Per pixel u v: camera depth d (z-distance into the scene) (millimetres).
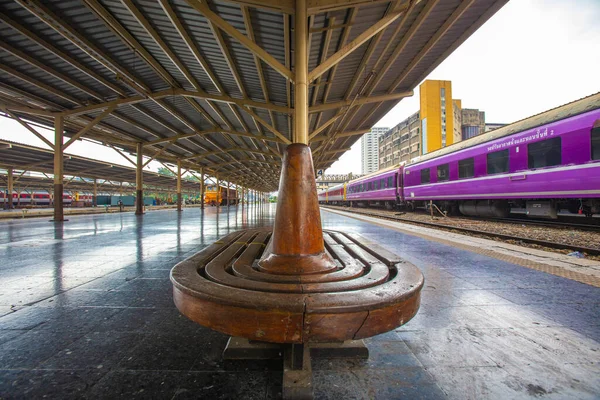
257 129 16000
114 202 34000
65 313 2297
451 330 2039
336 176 85312
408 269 1615
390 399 1302
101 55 7668
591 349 1777
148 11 6184
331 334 1102
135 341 1850
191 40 7145
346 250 2311
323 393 1345
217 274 1463
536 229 8508
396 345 1831
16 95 9945
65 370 1511
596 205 8047
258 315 1108
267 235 2984
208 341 1859
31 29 6852
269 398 1300
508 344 1843
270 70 8859
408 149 62062
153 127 15070
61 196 11516
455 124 61531
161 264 3965
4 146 16891
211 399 1286
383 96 11547
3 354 1668
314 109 11383
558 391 1368
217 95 10711
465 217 13859
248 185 59812
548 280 3254
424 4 6488
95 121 11406
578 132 7617
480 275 3467
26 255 4570
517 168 9516
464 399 1302
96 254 4652
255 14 6117
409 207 19719
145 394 1316
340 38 7434
